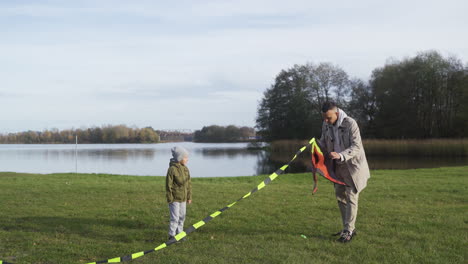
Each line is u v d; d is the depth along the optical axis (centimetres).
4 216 760
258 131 6050
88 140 10825
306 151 4375
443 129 4944
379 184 1159
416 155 3738
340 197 592
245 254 510
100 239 601
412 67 5034
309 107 5319
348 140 569
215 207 836
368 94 5509
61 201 923
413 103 5050
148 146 8375
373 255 496
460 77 4750
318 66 5366
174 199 598
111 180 1482
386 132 5097
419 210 759
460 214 716
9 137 11125
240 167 3011
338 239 561
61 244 574
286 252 515
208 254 515
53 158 4175
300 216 729
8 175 1706
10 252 538
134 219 727
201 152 5219
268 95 5884
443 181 1209
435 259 475
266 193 1013
